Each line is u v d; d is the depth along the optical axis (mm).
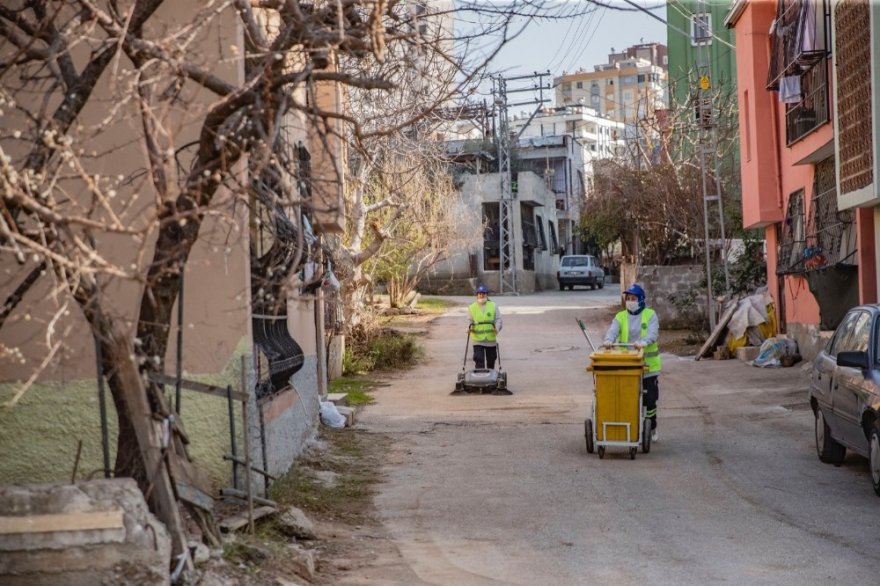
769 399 18906
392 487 11984
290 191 6645
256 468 9930
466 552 8898
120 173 9188
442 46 8586
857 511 10289
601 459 13625
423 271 42938
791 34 21672
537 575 8109
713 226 36469
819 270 20375
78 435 9477
